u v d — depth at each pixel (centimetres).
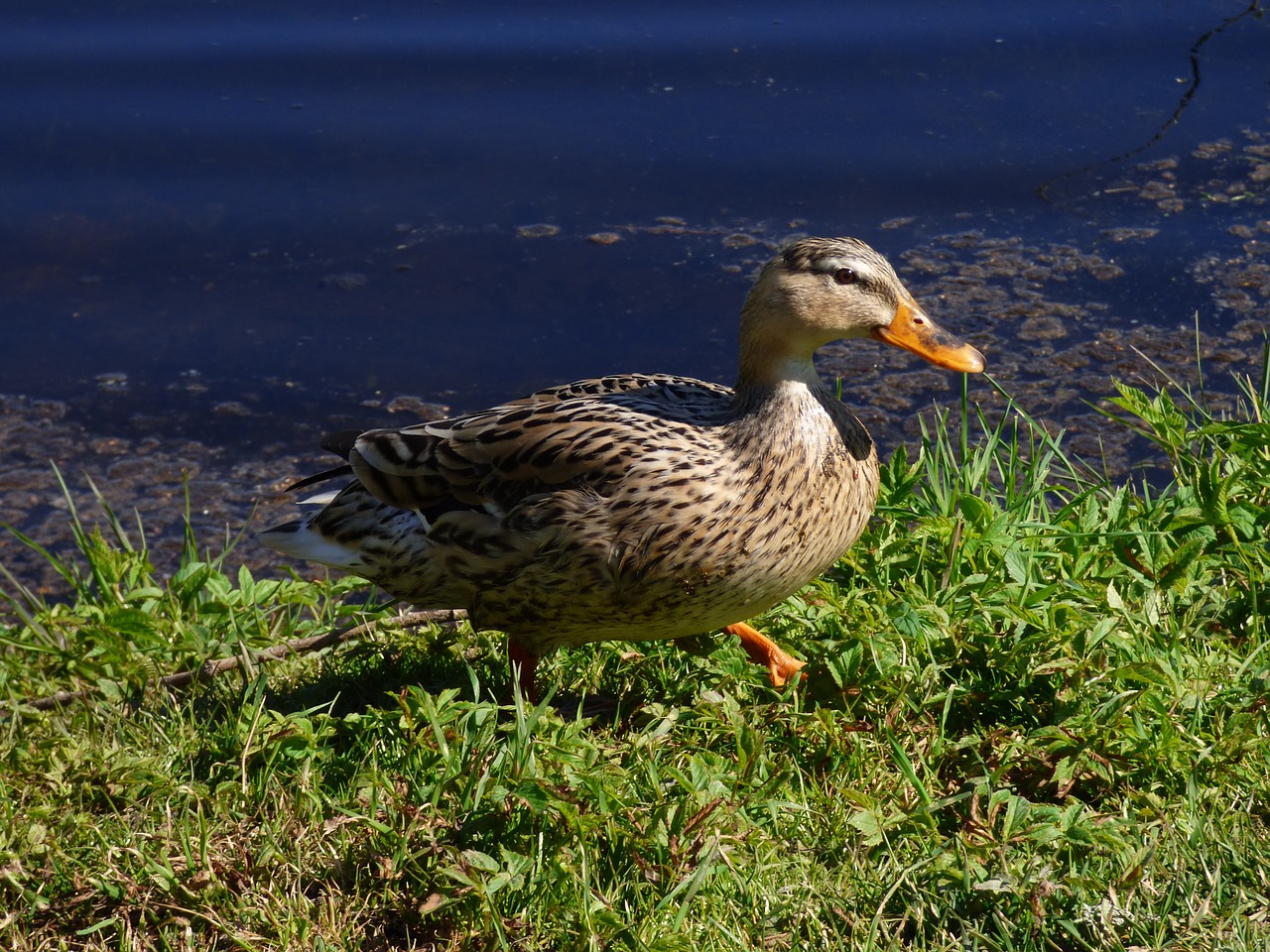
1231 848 427
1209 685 498
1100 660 502
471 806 454
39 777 514
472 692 565
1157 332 928
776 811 464
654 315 981
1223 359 895
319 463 890
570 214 1088
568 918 426
